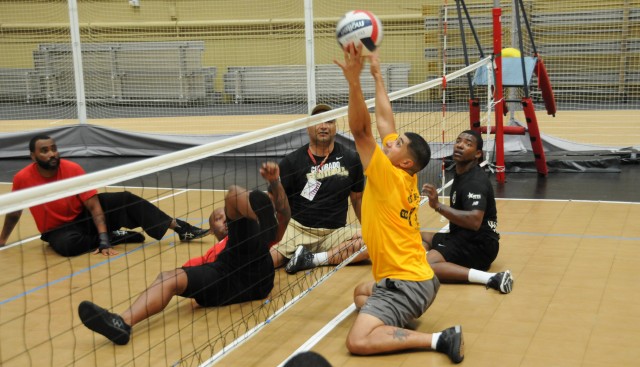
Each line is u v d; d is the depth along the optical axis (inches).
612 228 251.9
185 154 143.8
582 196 307.9
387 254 157.5
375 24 145.3
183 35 598.9
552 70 474.0
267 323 171.3
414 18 517.0
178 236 255.3
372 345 150.9
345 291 195.8
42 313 181.0
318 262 213.8
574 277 200.8
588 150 400.2
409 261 158.6
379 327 152.9
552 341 157.8
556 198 305.0
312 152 222.2
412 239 160.2
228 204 179.2
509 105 414.3
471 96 346.6
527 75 344.8
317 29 559.5
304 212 220.4
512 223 262.5
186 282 173.9
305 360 53.8
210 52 596.4
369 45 145.3
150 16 626.5
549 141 411.2
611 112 498.0
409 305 156.6
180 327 171.0
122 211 239.0
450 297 187.8
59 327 171.8
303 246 215.0
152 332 167.9
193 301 188.9
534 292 189.6
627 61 458.3
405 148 157.0
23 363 151.1
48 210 233.9
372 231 158.1
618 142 419.5
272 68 540.4
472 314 175.3
